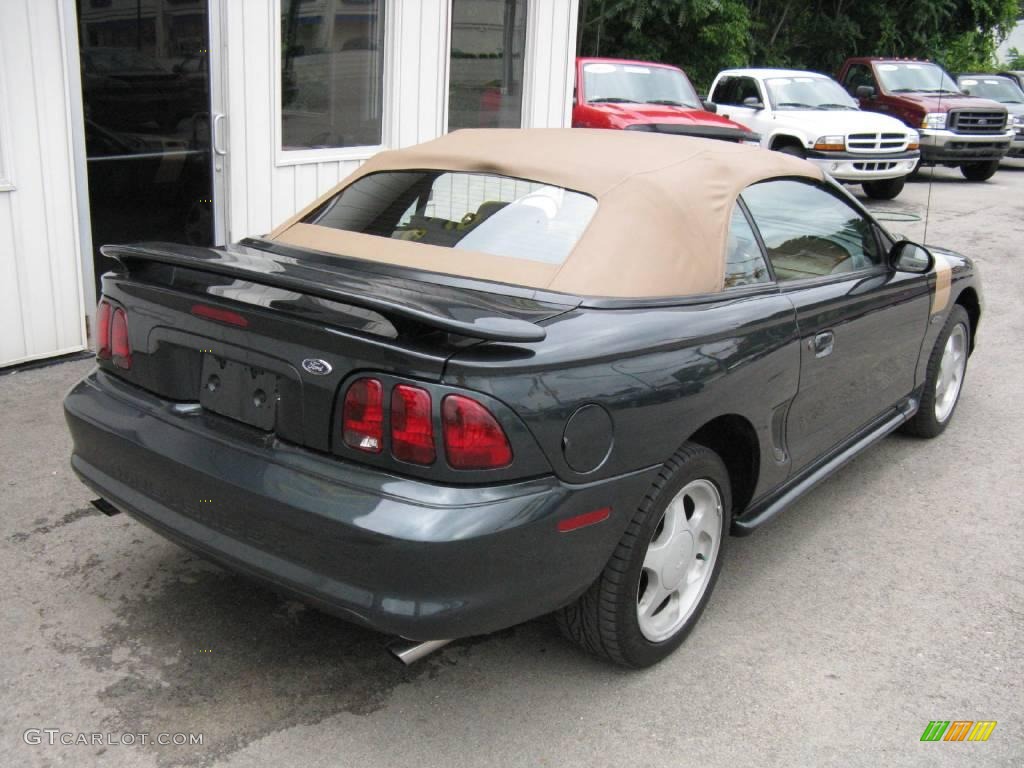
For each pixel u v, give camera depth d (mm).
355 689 3014
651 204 3189
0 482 4230
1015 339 7477
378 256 3236
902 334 4430
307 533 2500
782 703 3045
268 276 2553
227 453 2693
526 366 2510
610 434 2682
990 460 5137
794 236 3717
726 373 3055
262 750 2730
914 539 4211
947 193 15672
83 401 3145
